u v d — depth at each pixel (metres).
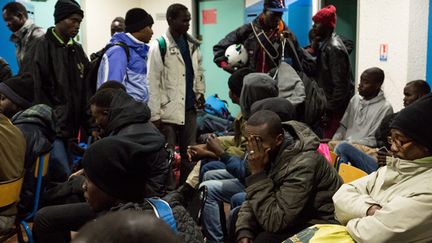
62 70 3.48
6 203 2.34
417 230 1.60
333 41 4.09
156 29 7.57
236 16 6.82
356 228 1.71
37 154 2.61
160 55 3.89
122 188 1.44
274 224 2.03
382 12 4.07
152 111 3.88
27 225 2.56
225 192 2.90
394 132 1.70
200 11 7.22
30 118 2.68
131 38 3.76
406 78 3.85
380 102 3.72
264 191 2.07
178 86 4.02
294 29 5.88
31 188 2.61
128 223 0.55
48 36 3.49
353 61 5.36
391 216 1.63
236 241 2.24
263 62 4.03
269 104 2.54
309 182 2.02
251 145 2.10
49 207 2.46
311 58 4.27
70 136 3.60
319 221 2.09
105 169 1.42
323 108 3.70
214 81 7.26
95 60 3.95
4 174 2.31
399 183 1.75
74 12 3.46
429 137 1.63
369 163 3.04
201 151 2.90
